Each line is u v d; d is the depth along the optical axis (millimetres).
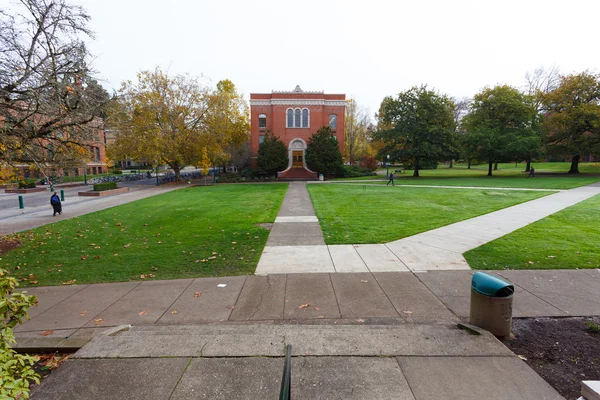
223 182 41312
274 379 3207
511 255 7816
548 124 40688
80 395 3047
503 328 4059
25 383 2436
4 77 8672
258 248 8930
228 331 4258
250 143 50750
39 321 5020
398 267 7152
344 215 14016
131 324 4840
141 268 7539
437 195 21297
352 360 3473
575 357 3670
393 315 4930
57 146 9961
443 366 3350
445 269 6977
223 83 51156
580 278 6266
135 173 64312
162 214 15742
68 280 6898
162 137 34062
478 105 44500
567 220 12039
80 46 9398
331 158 42656
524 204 16375
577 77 38219
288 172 46062
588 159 61906
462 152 42438
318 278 6555
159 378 3258
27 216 16625
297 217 13742
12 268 7863
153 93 34125
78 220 14891
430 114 41500
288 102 46250
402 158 43688
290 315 4996
